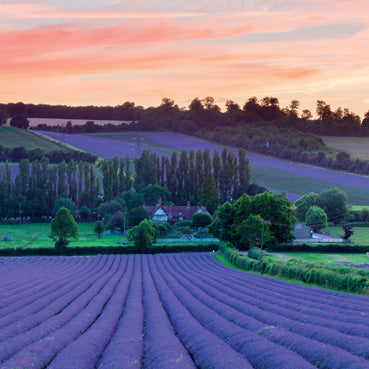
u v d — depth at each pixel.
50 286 45.31
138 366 19.72
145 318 31.70
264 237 76.50
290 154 190.38
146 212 101.62
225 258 74.88
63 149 195.38
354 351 20.81
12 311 33.72
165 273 57.28
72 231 79.62
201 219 102.75
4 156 173.50
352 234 87.81
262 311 30.91
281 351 20.77
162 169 130.25
